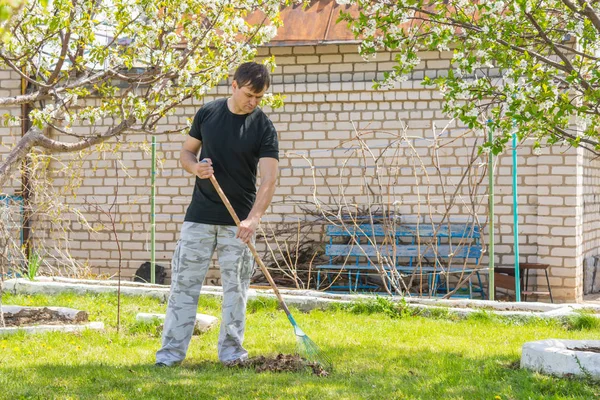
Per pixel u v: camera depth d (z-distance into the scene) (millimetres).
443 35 5875
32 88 12984
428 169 12195
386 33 6039
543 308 8789
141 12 7273
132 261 13039
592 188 13312
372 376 5289
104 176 13109
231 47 8242
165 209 12977
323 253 12508
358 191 12422
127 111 7629
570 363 5320
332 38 12117
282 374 5227
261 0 8031
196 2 7812
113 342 6480
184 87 7664
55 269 12289
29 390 4641
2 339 6480
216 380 4996
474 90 5715
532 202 11875
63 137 13125
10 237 10609
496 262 11984
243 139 5398
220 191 5250
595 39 5961
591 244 13336
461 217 12102
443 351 6414
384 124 12383
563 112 5316
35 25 7129
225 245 5492
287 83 12641
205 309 8742
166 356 5500
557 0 6391
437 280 12000
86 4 7031
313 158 12594
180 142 12922
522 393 4809
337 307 8820
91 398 4484
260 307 8852
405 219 12242
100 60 7129
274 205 12703
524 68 5625
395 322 8094
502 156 11945
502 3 5582
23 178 12508
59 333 6715
